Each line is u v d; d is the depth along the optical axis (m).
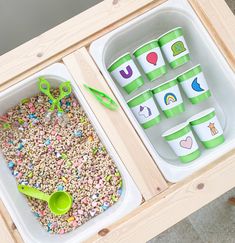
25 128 1.20
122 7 1.10
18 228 1.05
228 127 1.21
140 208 1.07
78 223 1.17
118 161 1.07
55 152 1.20
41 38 1.09
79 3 1.54
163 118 1.23
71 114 1.19
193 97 1.16
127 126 1.08
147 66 1.14
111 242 1.05
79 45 1.09
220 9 1.11
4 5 1.43
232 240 1.65
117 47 1.19
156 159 1.08
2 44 1.52
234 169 1.08
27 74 1.09
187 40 1.21
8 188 1.11
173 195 1.07
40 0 1.46
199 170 1.09
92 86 1.08
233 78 1.11
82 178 1.19
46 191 1.18
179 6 1.12
